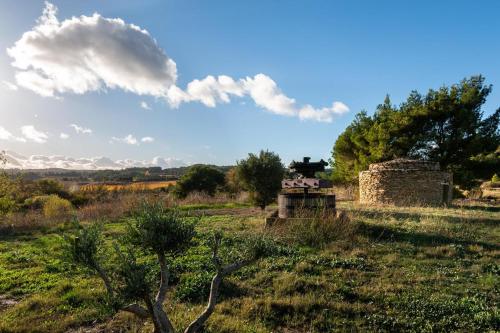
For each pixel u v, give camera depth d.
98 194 33.66
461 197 35.06
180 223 4.48
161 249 4.30
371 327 6.07
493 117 28.72
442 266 9.22
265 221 13.59
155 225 4.29
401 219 14.84
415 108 29.59
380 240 11.64
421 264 9.32
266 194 19.91
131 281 3.79
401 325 6.11
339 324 6.18
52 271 9.13
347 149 36.84
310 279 7.99
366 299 7.10
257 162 19.89
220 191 41.62
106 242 11.85
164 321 4.01
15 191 20.89
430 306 6.70
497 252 10.39
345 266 9.07
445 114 28.41
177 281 8.16
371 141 31.52
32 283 8.22
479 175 29.55
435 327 6.05
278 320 6.34
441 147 28.78
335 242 11.14
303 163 14.26
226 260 8.98
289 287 7.57
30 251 11.55
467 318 6.28
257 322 6.17
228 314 6.45
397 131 29.66
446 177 23.45
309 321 6.32
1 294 7.66
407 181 22.53
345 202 26.48
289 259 9.50
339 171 38.34
